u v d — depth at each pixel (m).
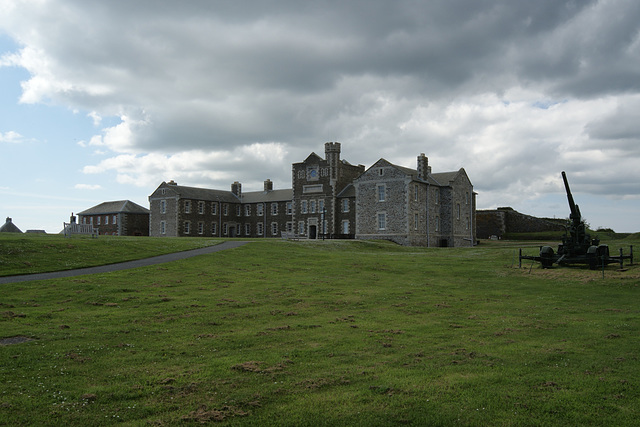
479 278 29.11
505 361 12.16
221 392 10.23
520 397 9.78
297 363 12.17
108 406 9.45
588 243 30.72
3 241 31.11
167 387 10.45
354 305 20.19
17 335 14.20
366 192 68.62
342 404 9.55
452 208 71.12
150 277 25.64
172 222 87.44
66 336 14.24
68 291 21.08
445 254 44.97
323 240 56.69
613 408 9.21
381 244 57.88
